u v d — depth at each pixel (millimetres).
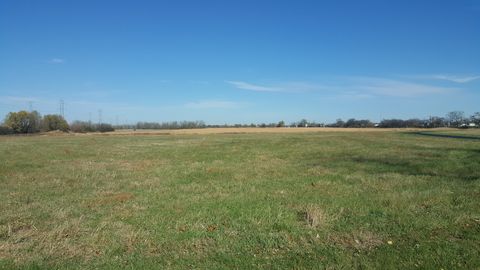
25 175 17391
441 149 28359
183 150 32688
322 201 10992
